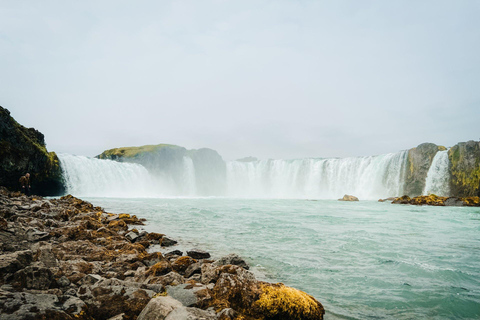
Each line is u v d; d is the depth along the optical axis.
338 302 5.46
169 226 15.31
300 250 9.72
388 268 7.67
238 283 4.79
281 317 4.44
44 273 4.20
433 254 9.30
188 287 4.79
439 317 4.92
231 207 29.41
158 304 3.72
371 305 5.33
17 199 19.17
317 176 74.94
